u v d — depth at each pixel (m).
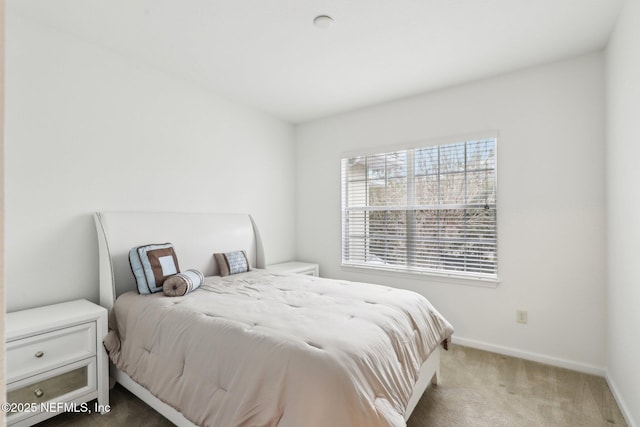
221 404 1.35
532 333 2.64
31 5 1.89
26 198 2.02
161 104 2.74
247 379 1.30
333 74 2.79
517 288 2.71
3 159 0.28
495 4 1.90
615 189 2.11
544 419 1.87
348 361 1.26
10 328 1.64
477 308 2.88
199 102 3.04
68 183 2.20
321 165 3.92
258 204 3.65
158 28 2.14
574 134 2.48
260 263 3.42
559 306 2.54
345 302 1.95
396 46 2.35
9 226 1.96
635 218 1.74
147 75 2.64
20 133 1.99
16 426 1.62
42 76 2.08
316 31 2.17
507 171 2.74
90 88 2.30
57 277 2.14
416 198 3.24
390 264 3.41
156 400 1.73
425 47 2.37
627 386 1.89
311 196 4.01
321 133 3.92
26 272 2.01
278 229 3.90
